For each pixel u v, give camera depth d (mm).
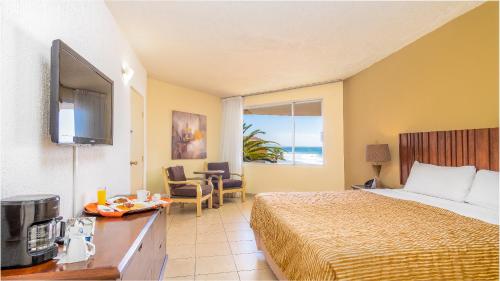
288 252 1732
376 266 1251
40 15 1457
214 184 5328
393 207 2277
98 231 1500
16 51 1257
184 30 2994
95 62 2254
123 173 3146
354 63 4148
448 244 1397
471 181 2490
